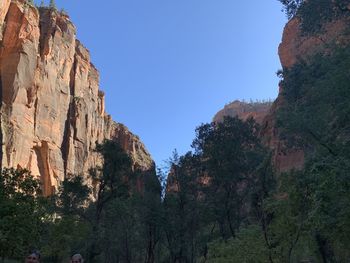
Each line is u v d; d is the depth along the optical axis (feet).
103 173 172.04
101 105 549.95
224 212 149.79
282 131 69.87
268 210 77.51
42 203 69.10
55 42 409.49
